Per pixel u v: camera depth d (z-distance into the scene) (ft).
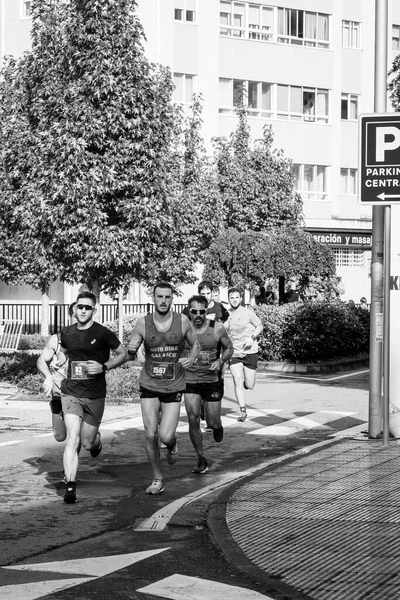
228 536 30.78
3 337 102.73
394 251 50.26
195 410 44.06
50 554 29.91
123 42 77.97
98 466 45.93
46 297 146.61
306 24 186.60
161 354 38.68
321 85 188.55
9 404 70.44
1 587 26.00
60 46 78.79
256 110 181.06
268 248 120.57
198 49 172.24
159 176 79.61
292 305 104.73
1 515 35.47
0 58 167.32
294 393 77.66
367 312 111.86
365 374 96.07
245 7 178.81
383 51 48.98
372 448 46.70
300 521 32.35
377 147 46.83
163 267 103.30
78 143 76.28
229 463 46.80
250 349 61.62
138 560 28.84
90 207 76.79
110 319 155.02
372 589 24.93
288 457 46.19
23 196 81.20
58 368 41.11
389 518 32.42
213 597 24.80
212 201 122.83
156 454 39.45
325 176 190.49
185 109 171.42
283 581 25.93
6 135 82.02
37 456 48.32
